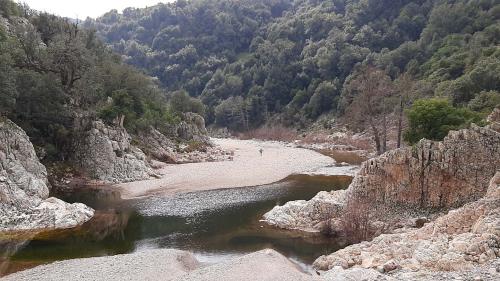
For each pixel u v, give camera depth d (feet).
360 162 289.53
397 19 581.94
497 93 278.46
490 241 83.71
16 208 147.84
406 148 137.90
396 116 306.96
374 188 139.44
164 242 126.31
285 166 263.70
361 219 128.57
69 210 152.05
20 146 182.09
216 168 260.01
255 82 654.12
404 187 136.26
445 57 410.93
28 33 272.92
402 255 91.04
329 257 101.40
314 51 625.82
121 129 257.96
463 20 470.80
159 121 360.48
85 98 252.83
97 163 227.20
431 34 495.41
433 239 94.38
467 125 168.04
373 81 306.55
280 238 127.75
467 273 73.20
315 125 515.50
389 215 135.23
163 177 236.02
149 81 423.23
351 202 139.95
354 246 107.45
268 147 408.05
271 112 610.24
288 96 613.11
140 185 213.46
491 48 355.36
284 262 98.22
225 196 184.55
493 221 90.84
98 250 119.65
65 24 352.08
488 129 132.16
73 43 263.29
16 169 165.68
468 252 82.53
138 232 136.15
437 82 365.61
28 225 141.18
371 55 537.24
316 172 240.94
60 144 230.68
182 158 306.35
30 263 108.68
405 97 288.71
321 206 141.69
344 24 641.81
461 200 131.34
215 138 563.48
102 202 177.88
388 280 75.15
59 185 207.82
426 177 134.21
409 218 131.85
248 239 127.34
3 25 292.81
